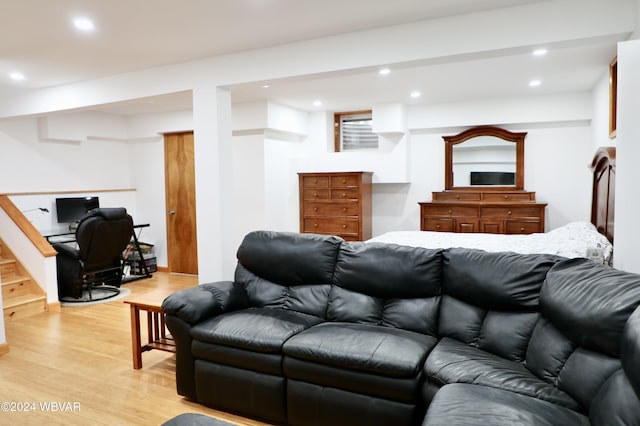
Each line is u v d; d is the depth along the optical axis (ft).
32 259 15.47
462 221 18.44
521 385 5.91
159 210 22.22
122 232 16.58
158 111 20.86
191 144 20.93
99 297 17.12
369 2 8.81
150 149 22.21
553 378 6.06
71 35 10.53
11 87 15.94
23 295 15.29
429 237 14.64
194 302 8.86
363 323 8.73
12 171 18.12
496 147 18.85
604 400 4.83
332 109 20.93
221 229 12.55
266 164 19.60
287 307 9.68
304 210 20.30
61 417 8.26
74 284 15.97
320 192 19.90
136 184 22.88
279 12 9.30
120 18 9.52
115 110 20.49
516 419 5.02
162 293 11.14
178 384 9.00
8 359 11.00
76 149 20.56
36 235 15.74
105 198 21.50
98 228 15.48
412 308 8.43
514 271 7.37
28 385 9.58
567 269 6.81
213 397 8.54
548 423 4.98
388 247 9.05
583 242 11.30
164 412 8.52
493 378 6.10
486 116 18.57
